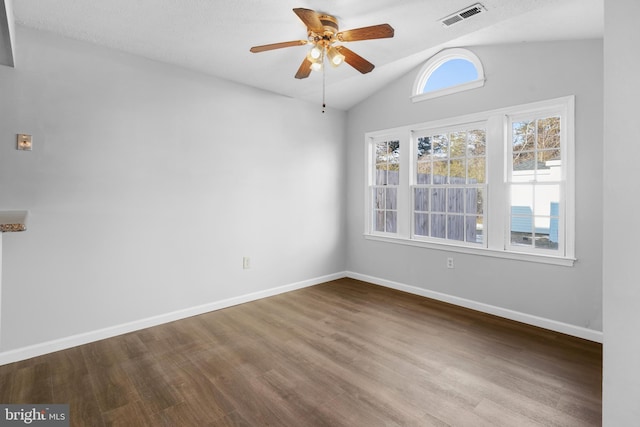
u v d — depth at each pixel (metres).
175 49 2.82
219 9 2.21
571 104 2.84
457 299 3.68
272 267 4.03
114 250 2.87
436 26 2.40
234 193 3.64
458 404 1.95
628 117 1.20
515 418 1.83
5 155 2.38
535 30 2.80
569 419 1.82
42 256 2.54
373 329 3.03
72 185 2.65
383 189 4.50
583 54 2.79
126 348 2.66
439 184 3.87
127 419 1.82
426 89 4.07
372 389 2.10
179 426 1.77
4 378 2.21
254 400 1.99
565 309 2.94
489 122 3.38
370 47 2.76
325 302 3.79
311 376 2.25
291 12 2.24
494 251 3.36
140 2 2.13
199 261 3.40
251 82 3.62
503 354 2.56
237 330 3.01
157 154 3.08
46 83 2.52
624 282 1.22
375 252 4.54
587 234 2.81
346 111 4.85
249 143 3.75
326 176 4.61
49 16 2.30
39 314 2.54
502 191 3.31
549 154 3.07
